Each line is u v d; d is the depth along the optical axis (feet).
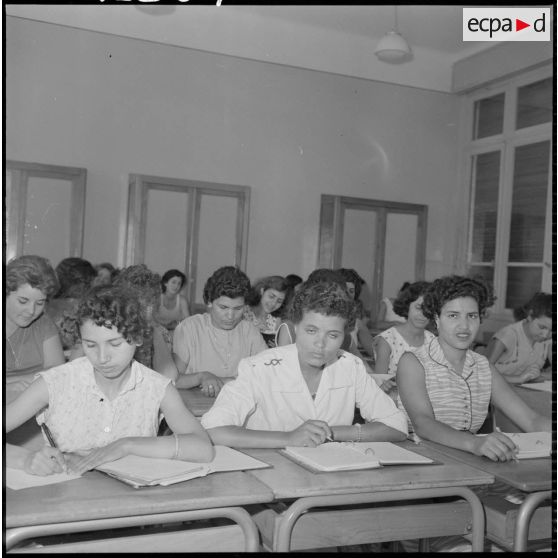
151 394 5.52
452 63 23.53
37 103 18.33
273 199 21.35
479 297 6.95
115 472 4.57
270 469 5.06
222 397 6.30
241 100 20.83
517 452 5.76
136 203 18.92
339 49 21.85
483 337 21.02
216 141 20.51
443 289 7.02
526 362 12.12
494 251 22.47
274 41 20.98
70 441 5.32
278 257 21.44
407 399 6.93
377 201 22.17
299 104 21.63
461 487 5.11
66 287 10.97
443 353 7.11
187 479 4.62
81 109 18.83
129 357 5.16
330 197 21.76
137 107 19.48
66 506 3.98
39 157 18.38
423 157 23.56
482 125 23.32
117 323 4.97
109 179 19.19
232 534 4.52
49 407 5.32
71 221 18.34
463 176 23.88
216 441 5.76
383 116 22.90
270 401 6.46
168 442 5.03
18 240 17.83
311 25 21.39
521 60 20.40
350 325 6.14
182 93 20.03
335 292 6.00
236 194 20.12
